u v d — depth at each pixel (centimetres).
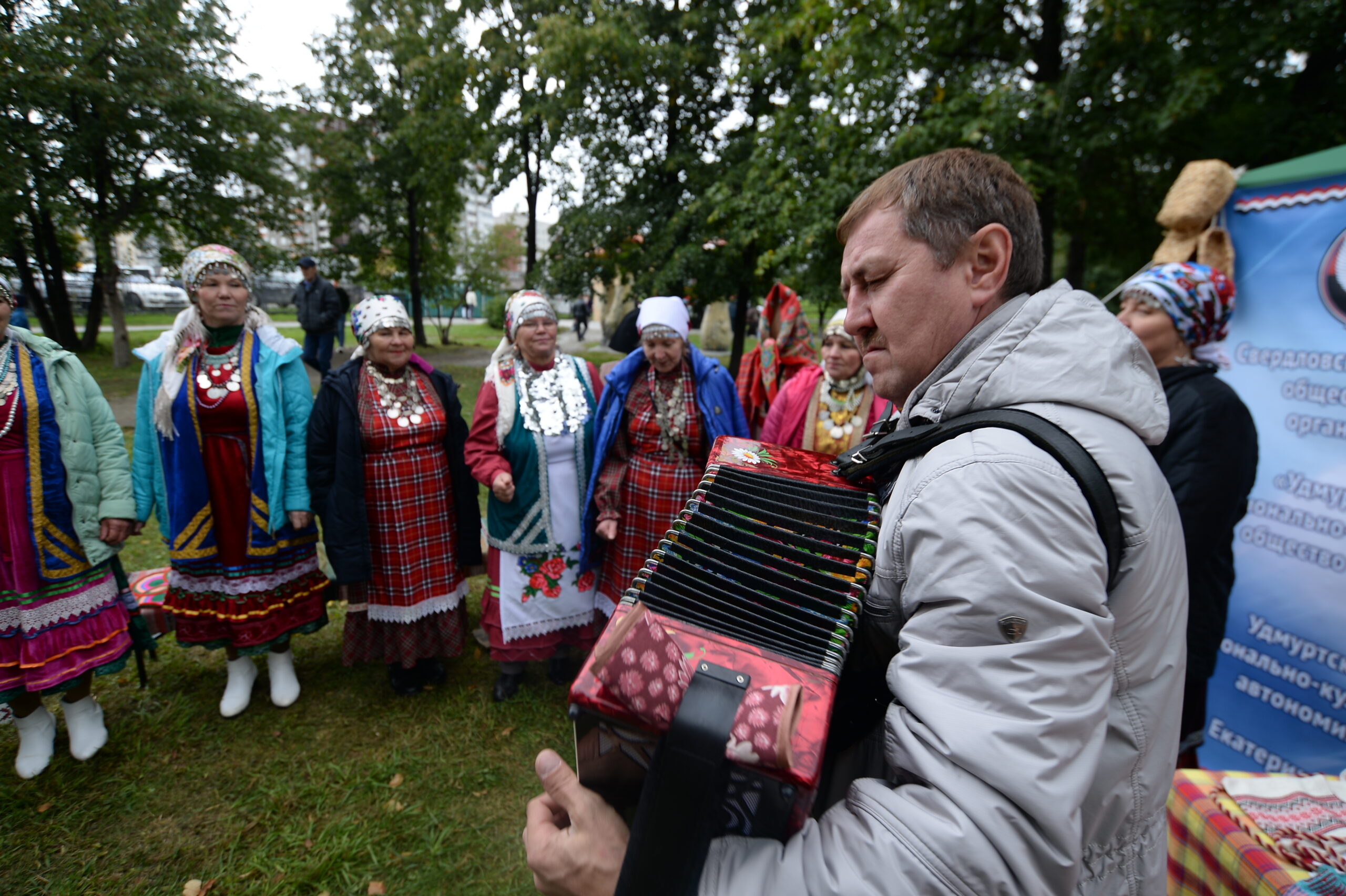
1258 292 241
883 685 84
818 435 282
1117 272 755
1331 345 222
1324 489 224
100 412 240
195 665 311
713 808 64
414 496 271
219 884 202
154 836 219
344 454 258
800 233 659
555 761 78
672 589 82
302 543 271
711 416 272
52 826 221
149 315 2425
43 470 225
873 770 81
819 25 630
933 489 71
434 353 1524
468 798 238
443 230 1602
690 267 937
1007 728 60
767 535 89
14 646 226
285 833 220
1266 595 239
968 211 79
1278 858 139
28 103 952
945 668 64
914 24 619
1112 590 71
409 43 1090
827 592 80
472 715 283
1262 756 238
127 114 1025
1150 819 79
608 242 1044
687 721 65
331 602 375
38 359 226
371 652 282
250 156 1182
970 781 60
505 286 2177
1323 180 223
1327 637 223
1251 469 178
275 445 253
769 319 356
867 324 88
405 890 203
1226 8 525
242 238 1268
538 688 304
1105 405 71
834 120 648
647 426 278
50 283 1215
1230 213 249
